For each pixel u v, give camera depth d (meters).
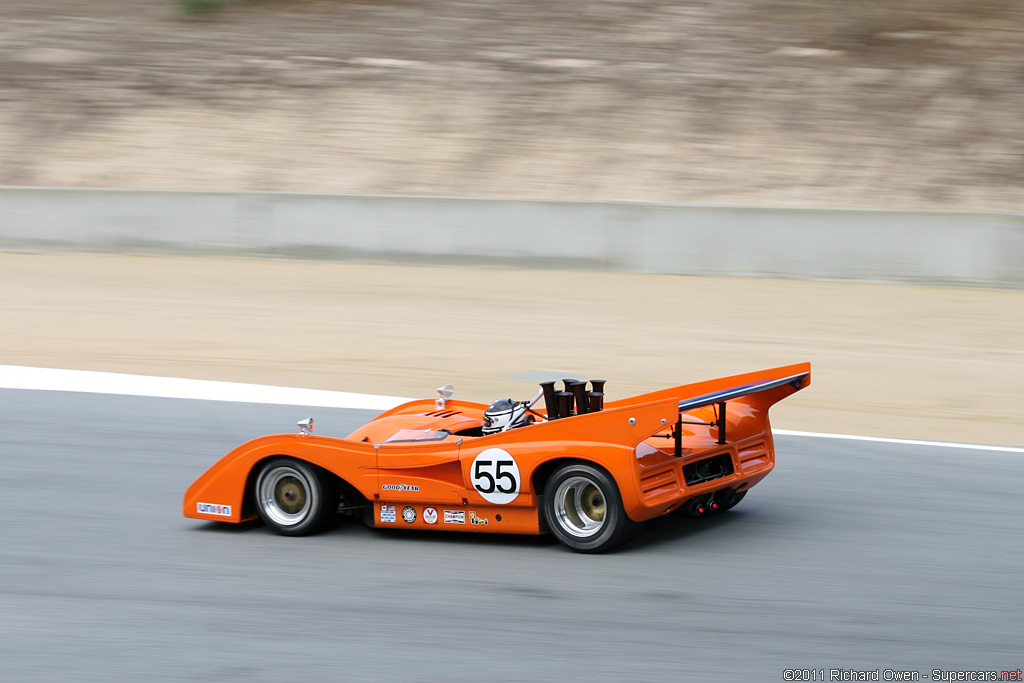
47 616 20.12
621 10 127.25
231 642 18.69
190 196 77.50
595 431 21.88
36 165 103.88
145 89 116.12
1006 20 117.44
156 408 39.22
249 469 24.84
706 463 23.69
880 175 95.50
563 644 18.19
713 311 59.66
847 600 20.06
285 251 76.25
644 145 101.56
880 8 121.25
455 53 119.56
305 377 45.84
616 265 70.88
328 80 115.75
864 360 48.97
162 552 23.84
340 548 23.75
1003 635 18.41
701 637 18.38
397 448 23.69
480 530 23.33
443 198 73.19
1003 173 94.69
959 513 25.95
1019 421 38.34
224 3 134.25
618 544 22.28
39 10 136.75
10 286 68.06
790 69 112.25
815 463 31.22
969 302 60.97
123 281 69.25
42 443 34.38
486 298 63.56
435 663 17.59
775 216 68.00
